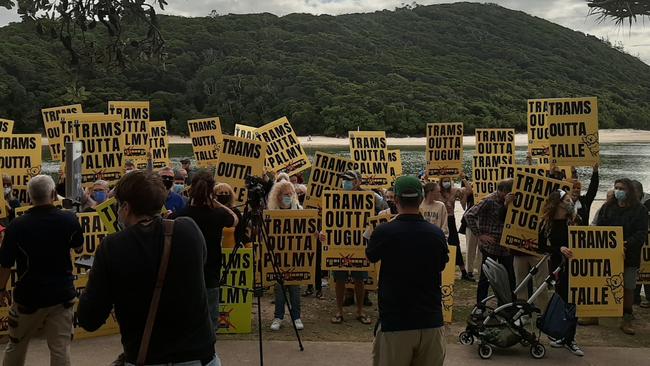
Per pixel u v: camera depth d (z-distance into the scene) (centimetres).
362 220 641
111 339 564
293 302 622
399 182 344
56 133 1022
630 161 4838
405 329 328
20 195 872
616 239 596
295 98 8106
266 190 592
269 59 9425
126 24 382
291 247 622
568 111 764
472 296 779
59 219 395
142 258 238
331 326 634
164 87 8144
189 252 247
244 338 580
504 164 1073
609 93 11706
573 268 594
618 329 633
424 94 8694
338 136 7675
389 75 9556
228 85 8144
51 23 369
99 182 738
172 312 240
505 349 543
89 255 579
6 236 388
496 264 549
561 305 530
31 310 392
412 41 12938
